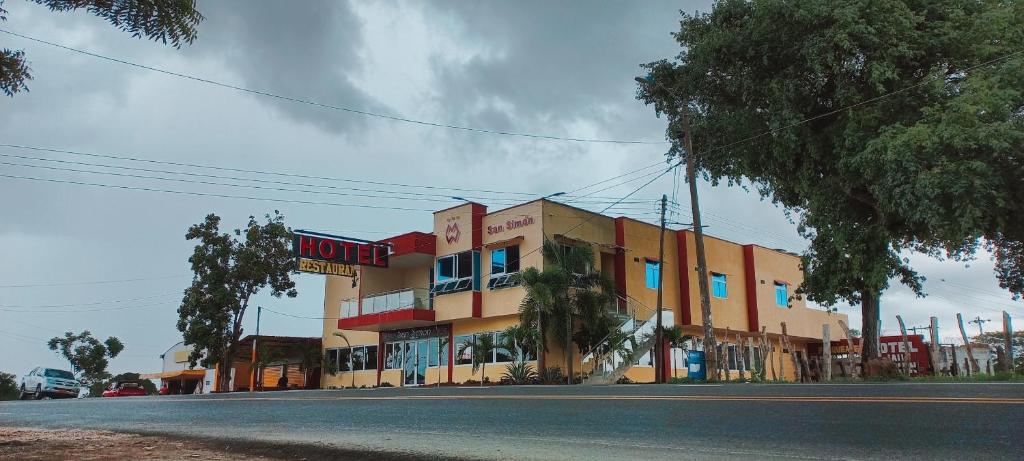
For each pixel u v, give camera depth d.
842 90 24.48
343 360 41.62
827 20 24.25
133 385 44.38
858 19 23.02
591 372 30.11
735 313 40.22
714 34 27.06
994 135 20.22
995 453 5.52
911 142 21.17
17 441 9.43
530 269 29.20
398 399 14.62
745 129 28.02
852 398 9.57
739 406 9.36
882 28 23.22
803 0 23.98
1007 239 26.89
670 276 37.41
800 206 31.31
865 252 26.89
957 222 21.44
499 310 32.53
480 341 31.41
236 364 47.34
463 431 8.77
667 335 31.72
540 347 29.39
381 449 7.67
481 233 34.34
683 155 30.28
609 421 8.76
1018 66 21.31
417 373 36.53
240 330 42.25
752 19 25.91
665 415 8.95
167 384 60.88
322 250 34.84
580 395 12.88
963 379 15.73
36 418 14.54
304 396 18.06
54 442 9.34
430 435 8.60
